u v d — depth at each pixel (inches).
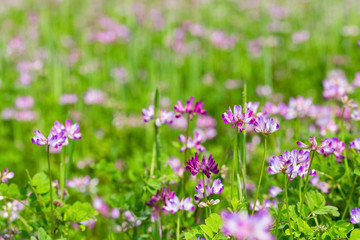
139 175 28.0
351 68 55.0
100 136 40.6
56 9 99.3
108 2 105.0
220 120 43.5
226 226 20.6
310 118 31.3
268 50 61.5
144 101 48.2
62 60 59.1
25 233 26.2
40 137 24.5
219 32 71.0
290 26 78.8
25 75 52.2
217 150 32.0
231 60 64.6
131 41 58.3
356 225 25.2
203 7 97.0
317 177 26.5
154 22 82.1
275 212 24.6
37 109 46.8
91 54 66.6
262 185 28.6
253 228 20.4
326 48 63.7
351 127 30.5
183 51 64.8
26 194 25.8
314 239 24.2
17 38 66.9
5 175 25.6
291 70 57.7
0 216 26.9
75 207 25.4
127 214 27.3
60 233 25.8
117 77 52.5
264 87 48.9
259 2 94.7
